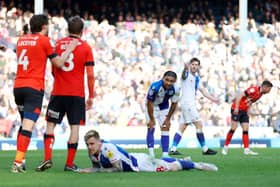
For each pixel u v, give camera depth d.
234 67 88.12
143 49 89.00
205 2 100.56
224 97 84.06
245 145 52.00
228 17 98.19
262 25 97.31
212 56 89.69
